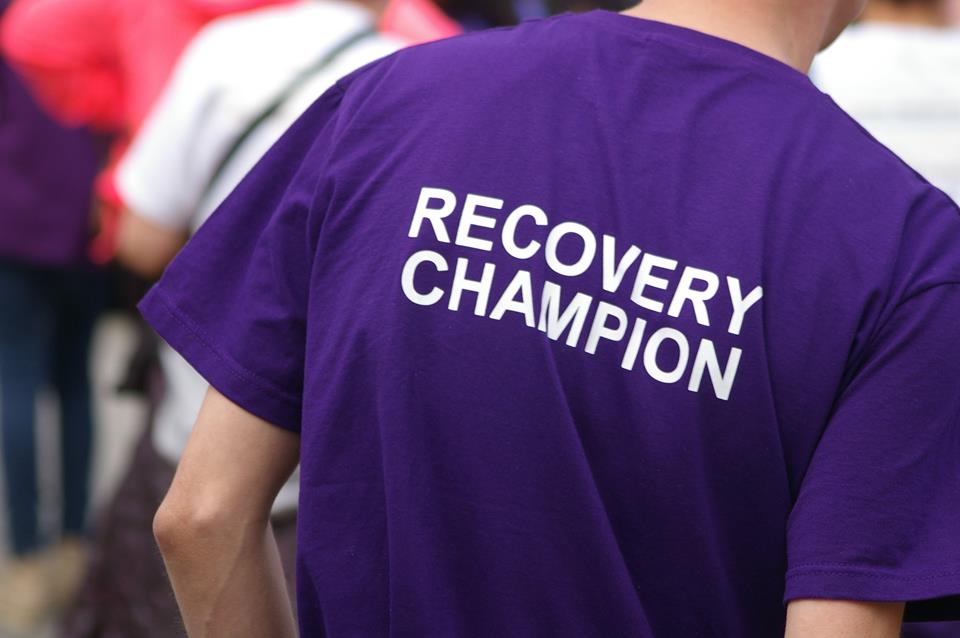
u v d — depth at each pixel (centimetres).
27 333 488
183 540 180
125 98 377
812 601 154
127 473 331
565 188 163
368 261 169
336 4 301
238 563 181
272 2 309
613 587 160
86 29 372
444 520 164
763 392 156
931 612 163
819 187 160
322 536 171
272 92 287
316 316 173
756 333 155
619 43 171
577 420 160
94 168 463
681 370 157
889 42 379
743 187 160
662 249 159
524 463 161
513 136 167
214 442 180
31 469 502
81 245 469
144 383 333
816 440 157
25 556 507
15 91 450
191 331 183
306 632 179
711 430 157
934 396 155
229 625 182
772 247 157
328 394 171
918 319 154
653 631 163
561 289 161
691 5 172
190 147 296
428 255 165
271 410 179
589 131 165
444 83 173
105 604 336
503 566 162
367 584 170
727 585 161
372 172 172
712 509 159
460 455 163
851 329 155
